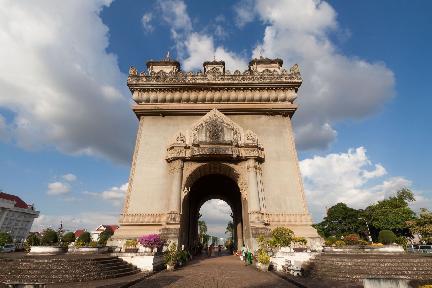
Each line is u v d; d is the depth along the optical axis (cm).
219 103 3241
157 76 3250
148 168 2930
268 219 2688
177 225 2564
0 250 3662
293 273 1645
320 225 7319
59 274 1429
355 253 2152
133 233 2578
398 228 5772
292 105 3186
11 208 7431
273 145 3075
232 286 1338
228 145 2942
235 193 4016
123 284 1335
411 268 1465
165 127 3159
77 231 8569
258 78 3234
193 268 2114
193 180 3067
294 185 2872
